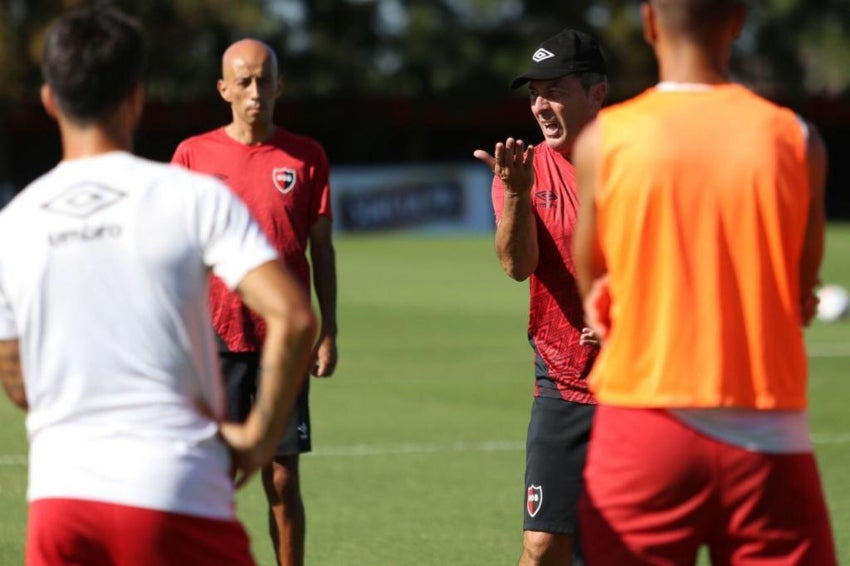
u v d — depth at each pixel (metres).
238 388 23.02
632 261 13.33
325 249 23.58
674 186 13.23
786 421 13.27
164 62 174.88
